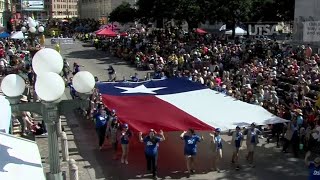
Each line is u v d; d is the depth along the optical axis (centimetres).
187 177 1419
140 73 3544
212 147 1478
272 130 1817
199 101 1762
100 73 3553
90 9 13688
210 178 1412
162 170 1479
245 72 2550
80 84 790
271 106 1902
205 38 4619
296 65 2500
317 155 1622
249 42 3947
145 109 1653
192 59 3272
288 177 1422
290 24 5559
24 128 1867
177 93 1900
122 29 8012
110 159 1597
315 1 3347
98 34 5266
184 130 1430
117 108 1703
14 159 795
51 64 777
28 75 2525
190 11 4631
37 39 4294
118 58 4562
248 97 2080
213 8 4634
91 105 2116
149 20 5869
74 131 1977
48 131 787
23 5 8600
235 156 1515
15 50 3991
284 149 1666
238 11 4644
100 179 1402
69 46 5922
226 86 2342
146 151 1412
